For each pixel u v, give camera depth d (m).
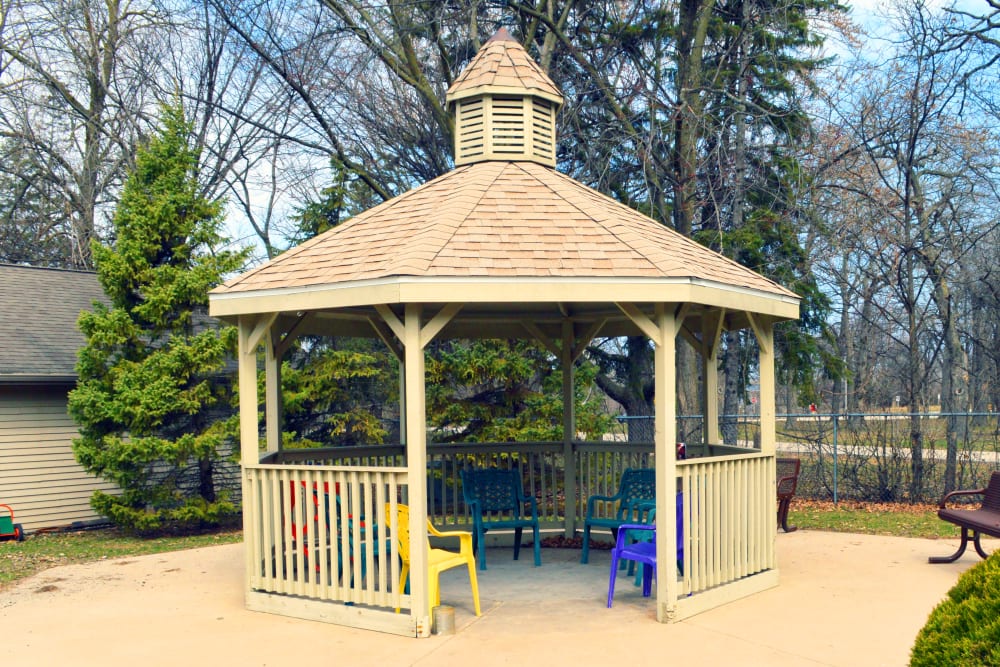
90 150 20.94
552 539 9.65
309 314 8.39
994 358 21.09
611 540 9.49
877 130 15.13
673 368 6.16
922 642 3.23
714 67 17.06
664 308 6.13
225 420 12.46
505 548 9.30
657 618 6.20
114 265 11.57
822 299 16.08
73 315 14.56
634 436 16.86
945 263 16.22
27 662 5.57
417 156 19.95
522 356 14.72
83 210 21.11
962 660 3.01
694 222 17.86
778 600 6.75
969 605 3.17
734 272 7.20
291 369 14.26
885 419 13.14
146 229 11.82
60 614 6.83
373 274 5.87
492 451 9.80
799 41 16.22
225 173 21.58
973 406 23.30
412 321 5.92
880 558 8.48
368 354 14.61
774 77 16.12
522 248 6.25
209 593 7.46
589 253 6.23
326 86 18.39
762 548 7.20
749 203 16.97
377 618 6.06
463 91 8.40
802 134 16.36
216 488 13.10
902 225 15.23
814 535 10.01
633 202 17.52
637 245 6.35
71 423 12.95
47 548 10.88
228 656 5.57
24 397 12.49
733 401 17.12
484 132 8.32
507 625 6.16
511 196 7.26
